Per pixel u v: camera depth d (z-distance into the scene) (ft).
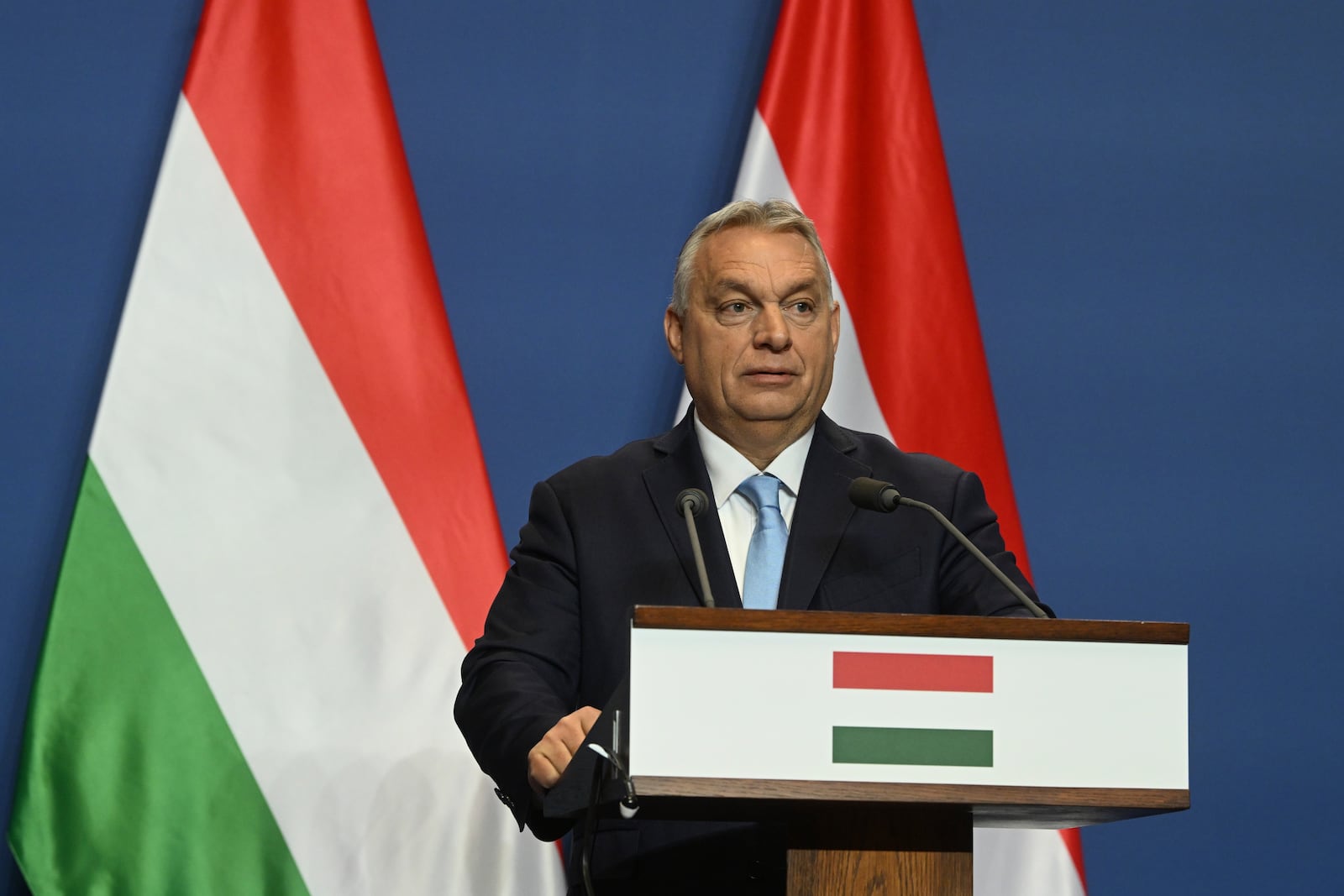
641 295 38.68
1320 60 41.78
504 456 37.58
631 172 39.06
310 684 33.04
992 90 40.60
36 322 36.11
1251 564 39.47
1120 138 40.88
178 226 34.14
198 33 35.35
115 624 32.37
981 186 40.19
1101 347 39.99
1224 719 38.65
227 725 32.48
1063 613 38.70
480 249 38.27
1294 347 40.60
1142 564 39.17
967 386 36.35
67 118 36.96
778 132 36.94
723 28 39.81
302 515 33.55
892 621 17.33
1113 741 17.69
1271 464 39.99
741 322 25.63
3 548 35.12
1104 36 41.22
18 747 34.37
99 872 31.37
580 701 24.86
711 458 26.37
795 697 16.99
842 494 25.11
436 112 38.60
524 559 25.85
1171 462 39.70
